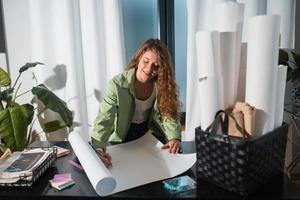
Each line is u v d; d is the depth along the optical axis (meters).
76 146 1.06
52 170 1.03
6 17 2.36
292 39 2.12
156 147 1.20
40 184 0.92
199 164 0.89
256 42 0.78
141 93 1.43
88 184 0.90
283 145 0.89
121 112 1.36
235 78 0.88
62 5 2.17
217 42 0.83
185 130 2.25
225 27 0.88
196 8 2.10
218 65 0.84
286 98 2.10
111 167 1.01
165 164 1.03
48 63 2.29
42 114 2.40
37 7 2.20
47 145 1.32
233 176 0.79
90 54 2.25
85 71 2.30
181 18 2.37
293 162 1.80
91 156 0.96
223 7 0.88
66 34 2.20
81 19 2.21
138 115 1.47
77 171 1.01
